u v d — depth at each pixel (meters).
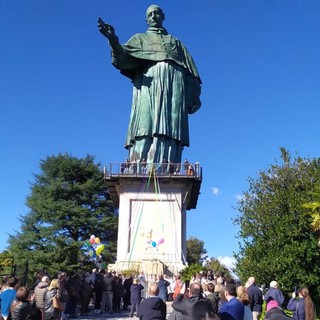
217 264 55.91
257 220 21.95
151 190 38.22
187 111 43.25
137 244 36.91
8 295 11.23
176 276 30.02
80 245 52.28
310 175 24.08
